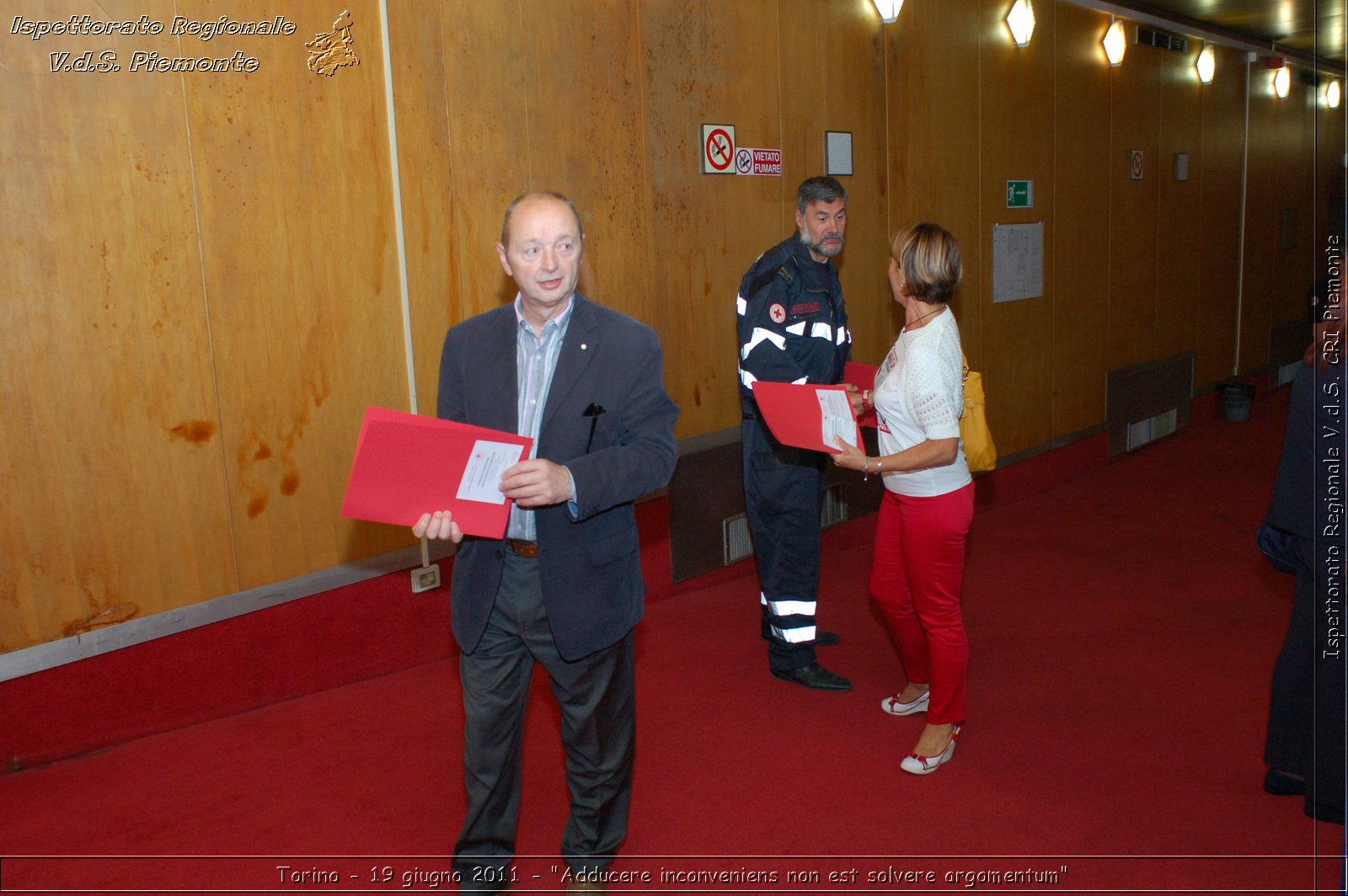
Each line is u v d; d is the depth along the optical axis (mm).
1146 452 8039
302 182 3381
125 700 3197
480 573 2236
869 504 5703
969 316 6137
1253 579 4836
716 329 4770
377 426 1894
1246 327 9914
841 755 3160
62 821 2770
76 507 3029
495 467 1991
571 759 2340
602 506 2090
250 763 3104
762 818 2795
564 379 2176
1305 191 10805
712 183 4648
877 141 5418
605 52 4176
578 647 2188
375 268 3594
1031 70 6512
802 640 3641
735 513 4973
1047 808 2822
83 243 2959
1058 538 5660
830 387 2814
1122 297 7754
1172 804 2826
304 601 3566
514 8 3869
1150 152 7941
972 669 3830
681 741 3266
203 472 3271
